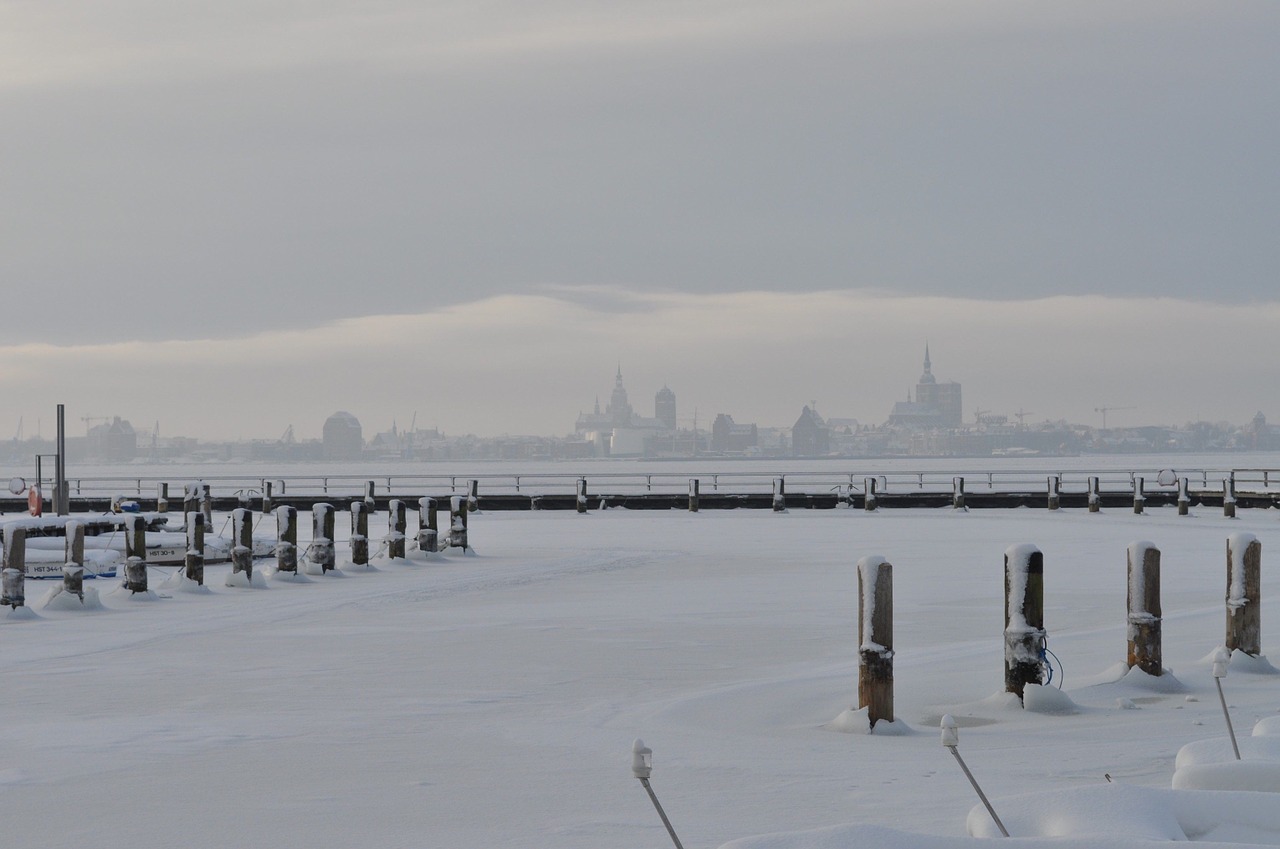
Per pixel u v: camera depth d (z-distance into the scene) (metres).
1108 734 13.66
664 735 13.91
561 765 12.47
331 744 13.54
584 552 41.59
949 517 63.22
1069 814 7.14
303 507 71.94
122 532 36.62
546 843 9.77
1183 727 13.87
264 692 16.84
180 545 36.09
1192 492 71.38
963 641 21.09
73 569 26.39
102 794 11.44
